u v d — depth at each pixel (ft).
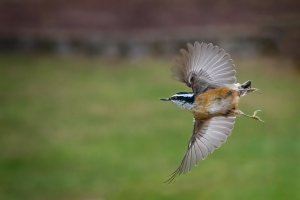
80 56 87.92
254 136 59.47
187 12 94.02
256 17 91.97
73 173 53.78
